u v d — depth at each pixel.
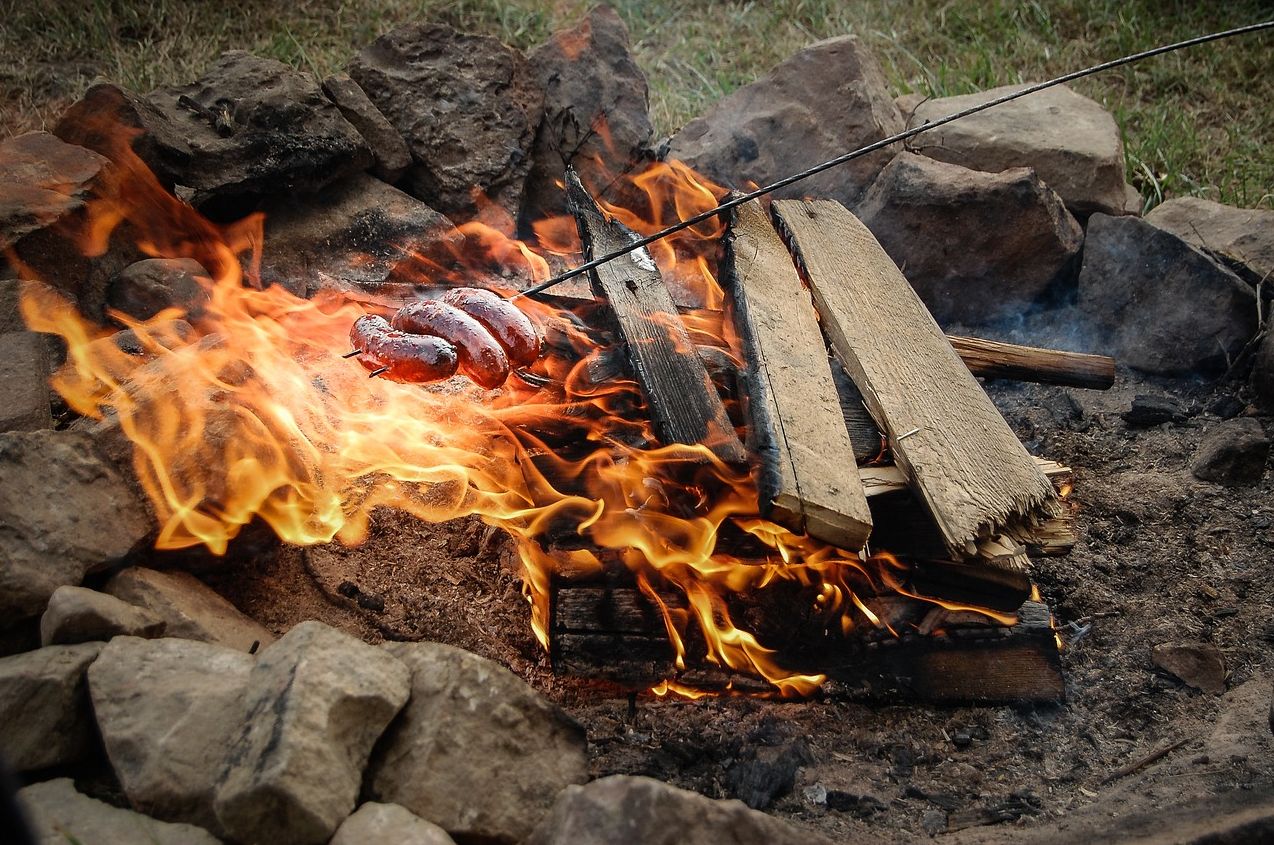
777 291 1.32
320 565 1.24
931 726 1.18
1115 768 1.12
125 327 1.42
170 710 0.96
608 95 1.81
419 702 0.98
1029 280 1.69
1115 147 1.79
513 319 1.24
